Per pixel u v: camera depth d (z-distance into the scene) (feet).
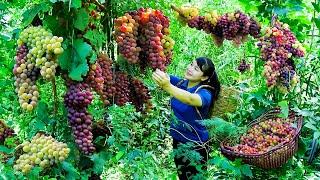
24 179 9.54
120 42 11.24
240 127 12.64
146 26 11.50
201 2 16.01
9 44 12.02
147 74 12.15
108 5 11.62
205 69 13.30
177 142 13.48
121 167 11.94
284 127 12.50
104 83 11.30
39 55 9.82
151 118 12.59
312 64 14.47
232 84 16.34
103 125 11.50
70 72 10.11
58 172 10.02
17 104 11.36
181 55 16.37
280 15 14.16
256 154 11.78
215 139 13.09
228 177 12.78
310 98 14.07
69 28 10.40
